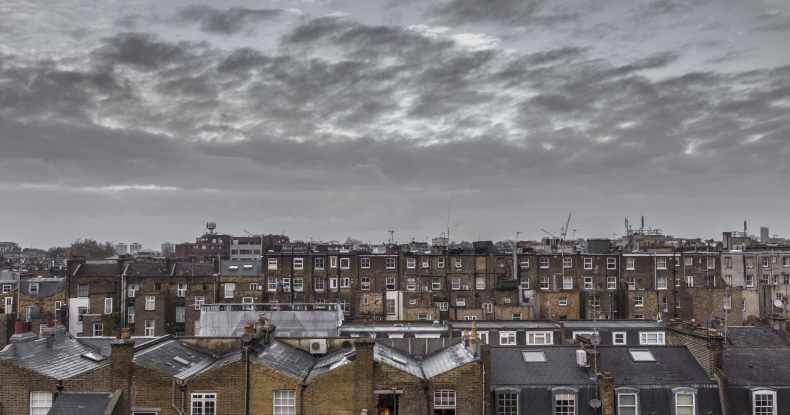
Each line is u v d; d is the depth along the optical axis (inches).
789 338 3324.3
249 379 1987.0
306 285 5565.9
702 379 2102.6
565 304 5152.6
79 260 5575.8
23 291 5482.3
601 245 6028.5
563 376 2107.5
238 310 3521.2
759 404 2068.2
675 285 5767.7
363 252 5910.4
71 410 1883.6
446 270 5649.6
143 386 1963.6
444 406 1996.8
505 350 2239.2
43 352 2071.9
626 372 2138.3
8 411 1926.7
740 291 5201.8
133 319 5388.8
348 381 1988.2
